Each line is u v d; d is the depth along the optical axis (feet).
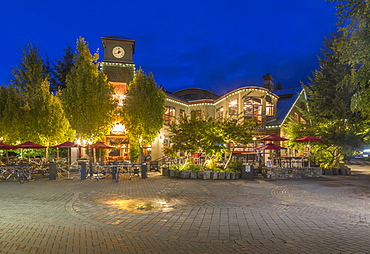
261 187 40.04
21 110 65.98
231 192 35.60
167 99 80.64
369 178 52.70
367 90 27.30
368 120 60.64
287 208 26.50
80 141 65.26
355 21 27.20
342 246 16.24
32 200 30.19
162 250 15.55
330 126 64.18
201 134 52.08
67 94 58.34
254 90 80.74
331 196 33.32
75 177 52.60
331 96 66.39
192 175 50.34
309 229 19.71
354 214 24.41
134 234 18.39
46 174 56.39
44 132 63.82
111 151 74.74
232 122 54.08
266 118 84.53
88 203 28.63
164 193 34.81
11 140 65.31
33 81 76.02
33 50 77.25
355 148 63.41
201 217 22.89
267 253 15.16
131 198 31.45
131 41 76.33
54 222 21.29
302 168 53.21
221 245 16.40
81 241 16.90
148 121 61.05
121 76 74.59
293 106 89.97
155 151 75.92
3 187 40.06
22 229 19.33
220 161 59.77
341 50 29.73
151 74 63.82
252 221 21.72
